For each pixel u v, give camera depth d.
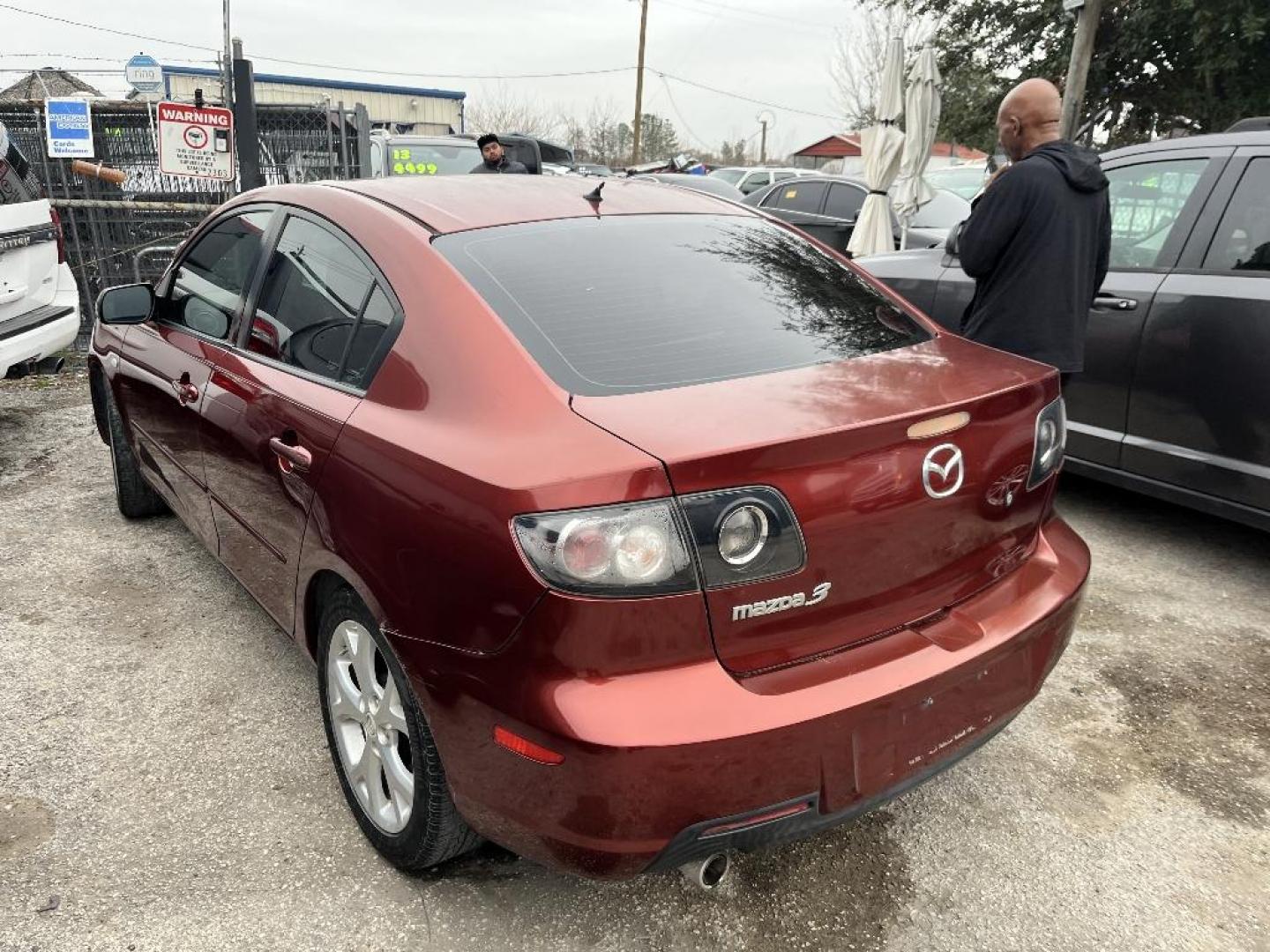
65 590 3.72
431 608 1.86
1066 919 2.21
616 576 1.64
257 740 2.81
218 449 2.84
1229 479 3.80
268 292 2.78
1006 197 3.50
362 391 2.20
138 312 3.41
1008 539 2.21
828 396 1.94
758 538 1.72
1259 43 12.46
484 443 1.84
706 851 1.79
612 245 2.44
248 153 8.09
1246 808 2.59
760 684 1.77
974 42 15.62
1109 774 2.73
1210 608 3.71
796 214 10.15
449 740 1.89
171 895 2.22
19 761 2.69
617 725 1.65
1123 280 4.16
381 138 12.30
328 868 2.31
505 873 2.31
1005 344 3.60
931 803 2.60
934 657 1.94
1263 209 3.76
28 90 19.41
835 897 2.26
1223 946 2.14
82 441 5.68
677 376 2.01
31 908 2.16
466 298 2.10
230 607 3.61
